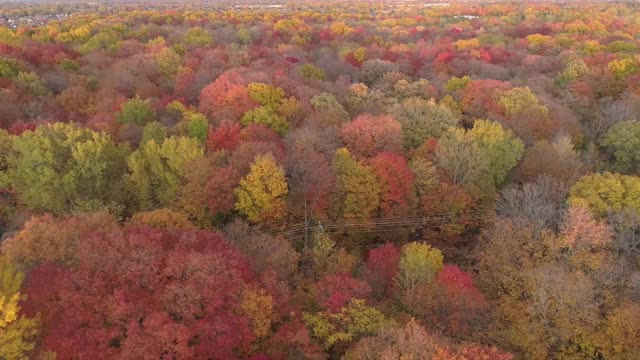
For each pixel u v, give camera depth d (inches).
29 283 1210.0
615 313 1443.2
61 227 1421.0
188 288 1214.3
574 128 2751.0
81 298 1173.7
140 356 1110.4
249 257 1572.3
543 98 2965.1
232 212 1998.0
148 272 1247.5
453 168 2241.6
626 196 1867.6
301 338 1252.5
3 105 2573.8
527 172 2266.2
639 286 1518.2
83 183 1991.9
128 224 1633.9
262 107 2566.4
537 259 1670.8
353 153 2303.2
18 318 1116.5
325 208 2064.5
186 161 2020.2
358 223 2063.2
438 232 2132.1
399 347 1149.1
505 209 1996.8
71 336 1125.1
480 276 1723.7
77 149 2032.5
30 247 1337.4
